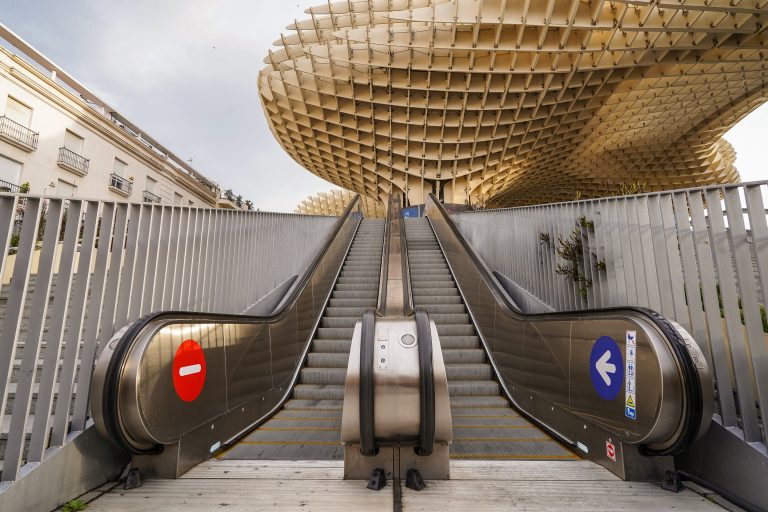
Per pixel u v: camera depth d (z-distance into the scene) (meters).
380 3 17.75
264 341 3.65
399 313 4.73
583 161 30.53
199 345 2.60
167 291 3.44
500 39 17.27
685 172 33.50
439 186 26.50
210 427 2.63
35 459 1.98
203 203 26.48
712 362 2.49
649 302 3.18
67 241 2.43
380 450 2.20
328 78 20.95
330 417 3.59
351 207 10.71
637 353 2.15
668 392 1.96
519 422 3.43
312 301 5.52
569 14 14.70
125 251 2.87
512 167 27.50
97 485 2.20
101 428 2.01
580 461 2.47
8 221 2.13
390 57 18.91
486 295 5.11
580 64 17.45
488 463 2.41
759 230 2.22
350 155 27.98
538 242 6.16
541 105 21.47
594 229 4.52
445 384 2.18
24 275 2.16
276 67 22.17
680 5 12.84
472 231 10.15
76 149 16.52
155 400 2.14
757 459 2.01
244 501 1.95
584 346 2.67
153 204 3.12
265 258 6.02
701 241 2.57
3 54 13.34
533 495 1.99
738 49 15.90
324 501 1.93
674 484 2.05
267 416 3.56
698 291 2.64
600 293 4.36
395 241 7.71
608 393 2.38
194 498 1.99
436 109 22.44
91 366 2.40
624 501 1.94
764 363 2.16
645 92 20.58
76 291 2.44
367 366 2.08
